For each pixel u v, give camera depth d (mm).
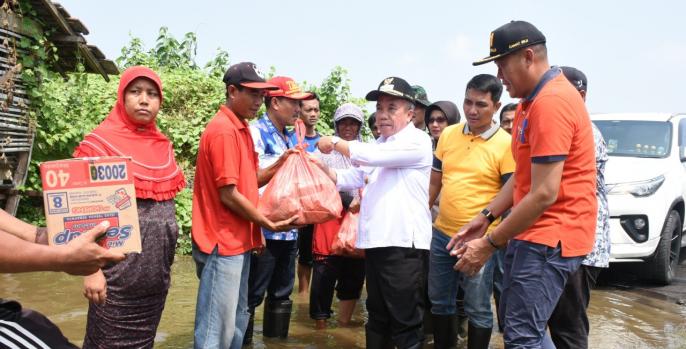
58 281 6547
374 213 4105
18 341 1913
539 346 3117
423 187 4125
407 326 4062
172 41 13359
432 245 4566
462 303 5355
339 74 10719
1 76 7344
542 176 2932
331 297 5453
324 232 5352
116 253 2029
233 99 3855
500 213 3588
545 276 3049
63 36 7980
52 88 8336
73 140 8891
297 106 5105
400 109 4152
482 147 4371
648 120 8555
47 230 2281
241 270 3762
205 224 3699
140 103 3266
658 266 7426
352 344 4992
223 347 3736
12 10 7395
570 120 2939
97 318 3146
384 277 4070
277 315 5047
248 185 3785
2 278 6586
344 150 4141
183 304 5961
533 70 3102
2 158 7547
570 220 3039
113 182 2316
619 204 7215
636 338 5227
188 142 10031
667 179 7543
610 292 7137
